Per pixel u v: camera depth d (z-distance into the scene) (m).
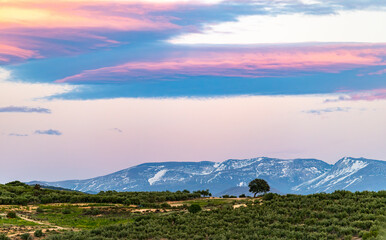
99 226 80.94
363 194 78.44
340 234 58.25
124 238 66.25
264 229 63.41
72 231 72.38
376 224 58.84
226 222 70.00
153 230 69.31
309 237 57.72
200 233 65.38
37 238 67.94
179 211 90.44
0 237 65.12
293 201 78.56
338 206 70.25
